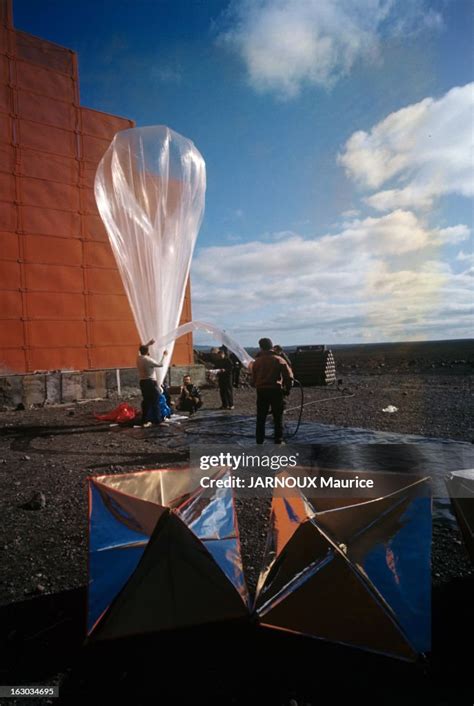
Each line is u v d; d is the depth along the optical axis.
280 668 2.15
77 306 14.11
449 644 2.32
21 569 3.19
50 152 13.82
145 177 9.18
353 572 2.06
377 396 13.79
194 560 2.08
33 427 9.34
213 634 2.40
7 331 12.98
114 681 2.09
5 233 13.02
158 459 6.28
